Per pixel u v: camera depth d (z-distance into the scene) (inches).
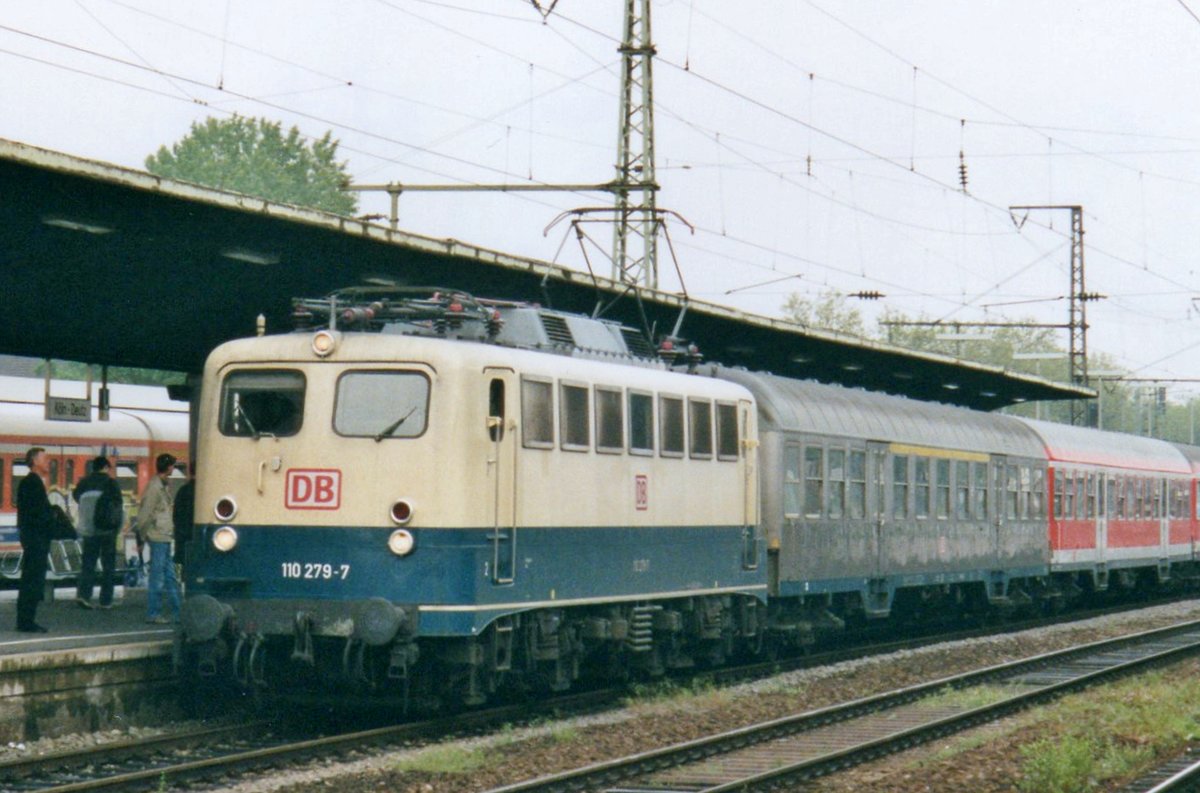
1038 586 1387.8
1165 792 522.0
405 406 639.1
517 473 661.3
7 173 590.6
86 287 791.7
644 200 1212.5
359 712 713.0
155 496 780.0
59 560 1060.5
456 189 1219.2
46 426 1278.3
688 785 534.3
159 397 1526.8
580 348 737.0
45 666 620.1
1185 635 1187.3
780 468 922.7
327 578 638.5
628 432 741.9
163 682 673.0
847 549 1005.2
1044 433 1382.9
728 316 991.0
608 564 723.4
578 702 740.0
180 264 764.0
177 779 520.7
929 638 1119.0
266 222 681.6
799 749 618.2
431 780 534.6
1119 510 1539.1
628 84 1240.8
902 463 1093.8
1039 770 543.5
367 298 866.8
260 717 692.1
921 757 604.7
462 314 666.2
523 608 663.8
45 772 538.0
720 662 862.5
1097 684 852.0
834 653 985.5
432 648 649.0
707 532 811.4
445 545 630.5
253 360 661.9
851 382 1435.8
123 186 611.8
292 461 649.0
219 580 653.3
